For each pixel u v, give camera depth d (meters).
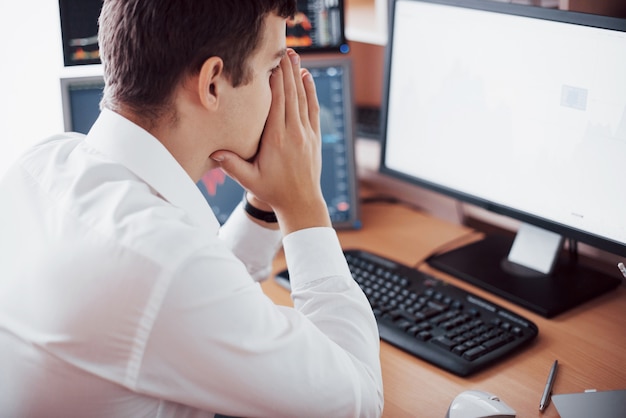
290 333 0.84
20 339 0.84
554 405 0.99
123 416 0.83
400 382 1.06
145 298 0.76
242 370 0.80
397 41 1.45
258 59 0.89
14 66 1.54
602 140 1.15
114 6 0.87
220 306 0.78
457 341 1.12
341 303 0.97
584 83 1.15
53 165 0.91
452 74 1.36
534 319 1.23
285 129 1.02
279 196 1.03
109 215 0.81
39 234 0.85
